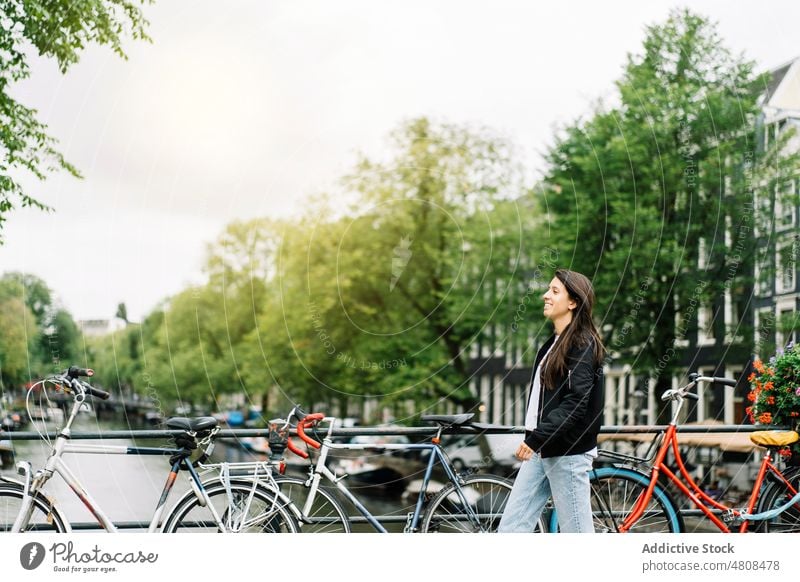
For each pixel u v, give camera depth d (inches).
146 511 232.2
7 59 247.9
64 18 260.4
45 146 259.4
